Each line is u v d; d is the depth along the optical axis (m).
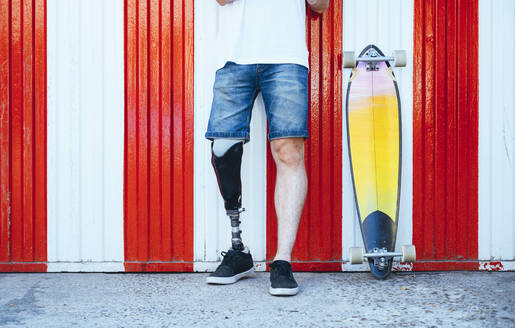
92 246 2.55
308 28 2.53
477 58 2.52
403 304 1.97
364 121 2.47
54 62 2.53
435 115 2.53
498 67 2.52
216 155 2.19
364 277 2.40
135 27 2.54
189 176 2.54
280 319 1.80
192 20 2.53
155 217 2.54
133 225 2.55
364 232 2.41
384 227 2.41
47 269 2.54
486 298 2.04
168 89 2.54
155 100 2.54
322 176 2.54
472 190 2.53
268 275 2.45
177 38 2.54
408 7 2.52
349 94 2.48
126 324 1.76
